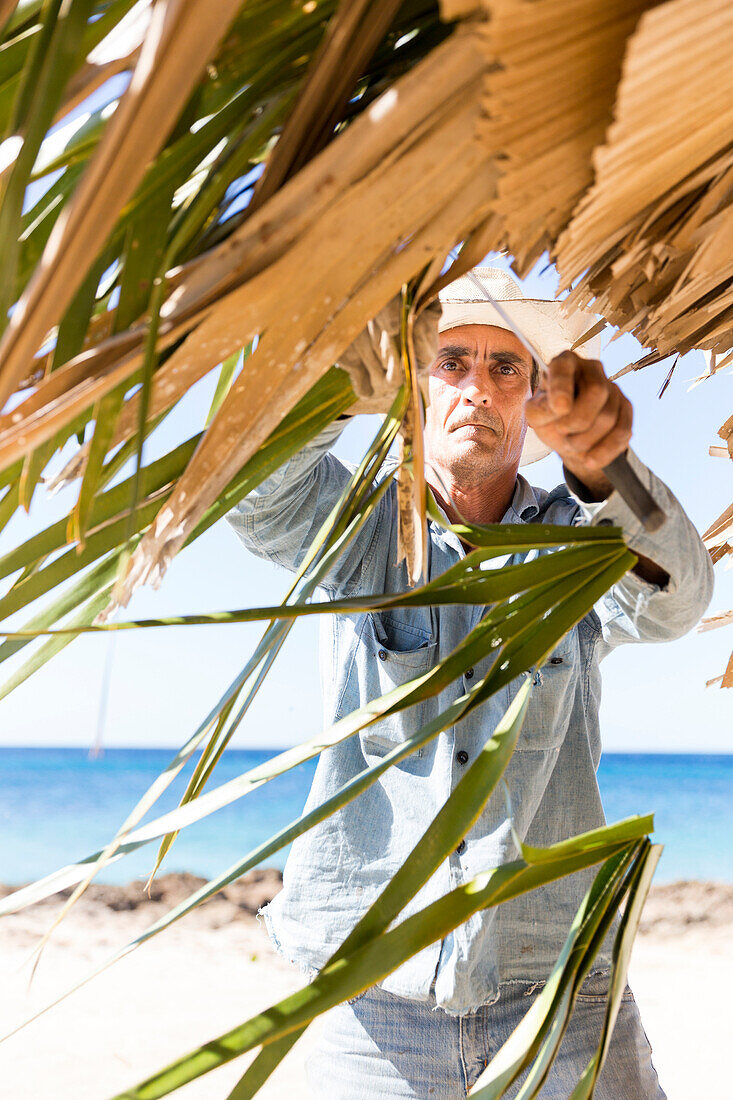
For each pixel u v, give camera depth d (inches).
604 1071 55.6
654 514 29.6
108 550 26.1
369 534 61.4
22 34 20.9
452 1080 56.1
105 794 825.5
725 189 25.0
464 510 67.5
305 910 59.7
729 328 35.9
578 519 54.3
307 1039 243.9
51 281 16.1
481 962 55.2
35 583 25.6
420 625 60.4
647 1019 303.7
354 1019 59.2
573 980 25.7
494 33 17.7
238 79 22.4
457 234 24.0
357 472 31.8
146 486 27.1
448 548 64.5
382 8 21.0
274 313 21.7
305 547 59.0
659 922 486.9
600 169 21.0
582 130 20.7
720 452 46.9
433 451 67.5
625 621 55.8
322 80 21.3
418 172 20.7
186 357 21.7
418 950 23.6
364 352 28.0
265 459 29.5
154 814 808.3
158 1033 269.6
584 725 61.9
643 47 17.5
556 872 26.0
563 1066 54.9
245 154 21.7
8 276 17.5
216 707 27.2
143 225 20.8
